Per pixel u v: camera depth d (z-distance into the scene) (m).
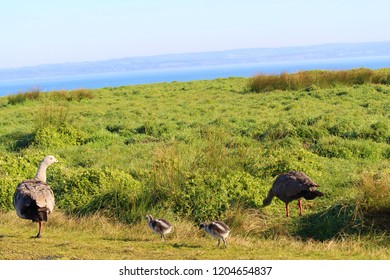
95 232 10.95
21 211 9.58
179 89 39.44
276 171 14.33
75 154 18.27
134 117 26.08
